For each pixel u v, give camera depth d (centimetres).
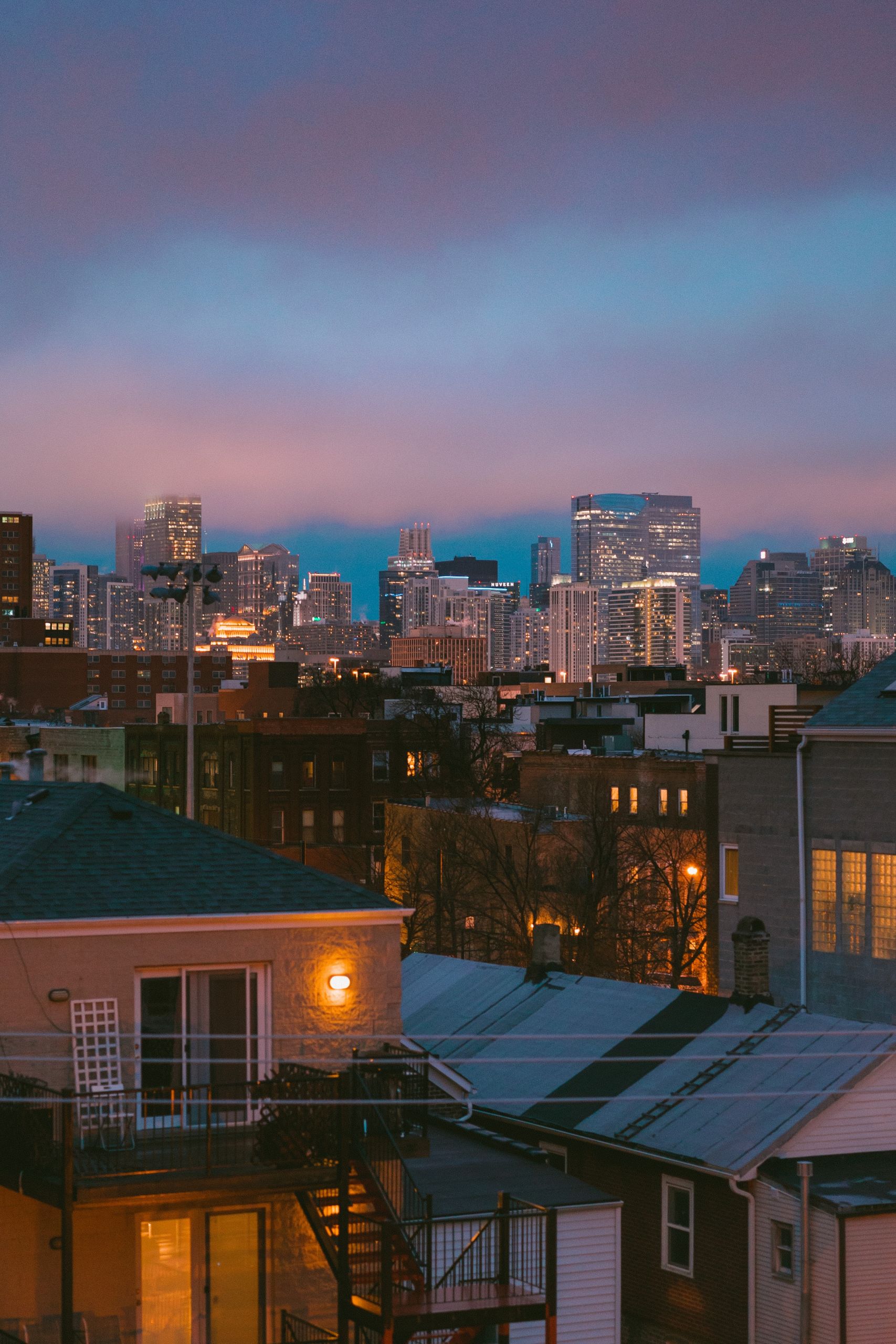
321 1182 1870
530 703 15400
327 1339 1914
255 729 9588
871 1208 2225
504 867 5956
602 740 9700
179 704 15888
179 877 2056
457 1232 2047
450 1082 2933
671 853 6003
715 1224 2411
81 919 1903
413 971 3688
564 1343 2155
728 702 7919
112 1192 1756
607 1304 2184
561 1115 2678
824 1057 2517
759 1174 2342
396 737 10006
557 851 6344
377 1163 2017
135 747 10838
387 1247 1769
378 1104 1978
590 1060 2766
